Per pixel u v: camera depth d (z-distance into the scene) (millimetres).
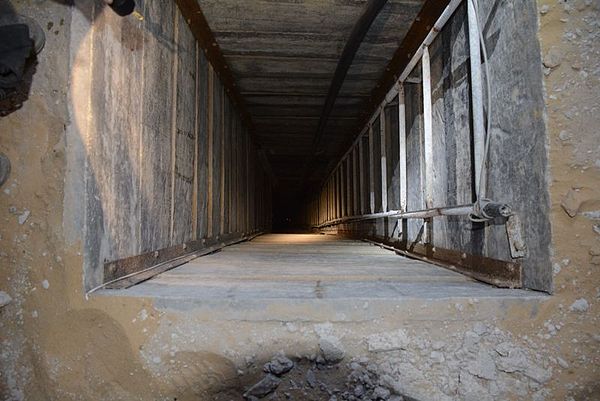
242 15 3457
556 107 1604
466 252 2361
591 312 1570
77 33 1638
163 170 2615
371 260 3189
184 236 3121
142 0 2244
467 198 2340
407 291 1766
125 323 1592
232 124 5297
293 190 16828
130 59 2082
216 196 4328
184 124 3109
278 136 7535
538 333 1590
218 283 2000
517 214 1790
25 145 1632
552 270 1591
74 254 1602
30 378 1569
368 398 1563
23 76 1634
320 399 1570
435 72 2910
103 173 1767
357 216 6102
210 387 1577
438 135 2846
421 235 3252
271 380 1573
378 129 4996
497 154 1947
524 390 1560
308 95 5340
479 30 1915
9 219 1615
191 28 3273
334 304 1606
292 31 3717
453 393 1564
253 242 5891
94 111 1688
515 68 1791
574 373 1557
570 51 1612
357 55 4109
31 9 1645
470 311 1613
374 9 3012
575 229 1585
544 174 1612
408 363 1586
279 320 1603
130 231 2066
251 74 4688
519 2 1744
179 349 1580
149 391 1566
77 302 1596
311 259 3270
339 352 1581
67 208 1608
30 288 1604
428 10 3117
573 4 1620
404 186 3693
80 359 1577
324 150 8688
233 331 1594
